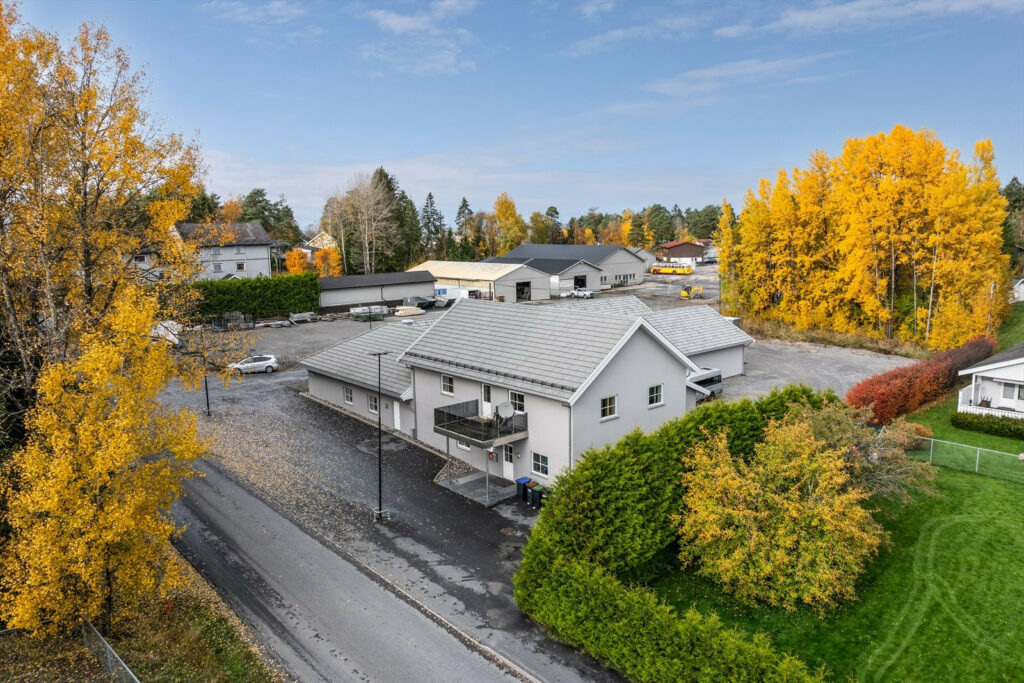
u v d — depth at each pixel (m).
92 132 21.98
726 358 42.78
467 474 27.59
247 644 16.36
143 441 15.66
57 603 14.84
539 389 24.48
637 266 97.88
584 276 87.75
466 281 82.06
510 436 25.05
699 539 17.69
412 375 31.66
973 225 46.38
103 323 19.44
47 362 19.19
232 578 19.59
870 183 51.06
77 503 14.24
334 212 100.56
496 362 27.23
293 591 18.88
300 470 28.09
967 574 18.30
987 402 33.19
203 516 23.72
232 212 115.62
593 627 15.48
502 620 17.41
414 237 112.12
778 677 12.48
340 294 73.31
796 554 16.95
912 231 49.00
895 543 20.17
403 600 18.41
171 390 41.31
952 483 24.19
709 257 137.75
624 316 26.08
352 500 25.08
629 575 18.55
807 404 22.41
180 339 28.31
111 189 23.12
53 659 15.67
